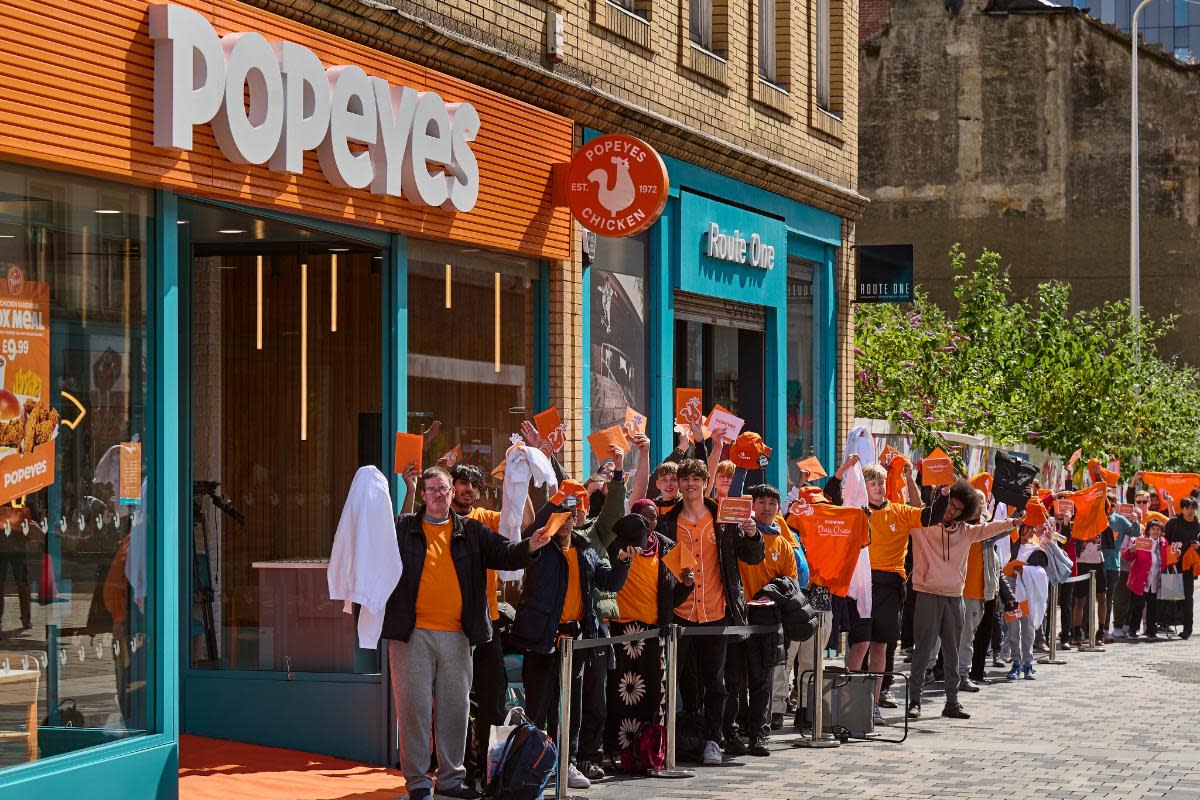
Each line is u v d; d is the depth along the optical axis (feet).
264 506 37.24
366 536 30.48
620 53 47.39
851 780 34.81
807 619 37.81
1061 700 49.57
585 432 45.11
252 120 30.99
